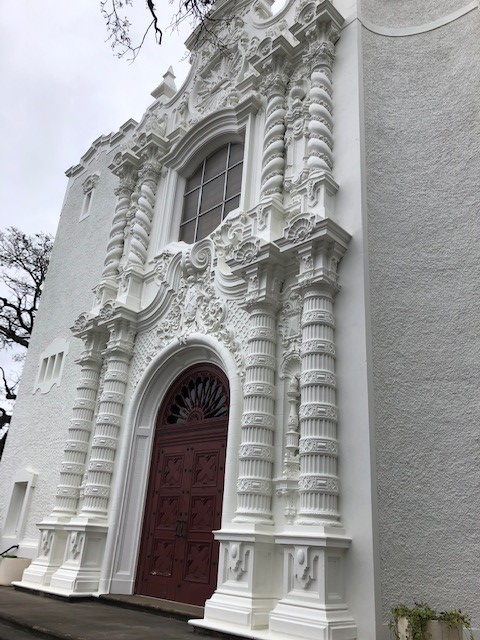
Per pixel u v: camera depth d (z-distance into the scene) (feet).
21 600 28.55
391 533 20.20
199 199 38.17
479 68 26.71
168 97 45.34
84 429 36.32
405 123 27.61
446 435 20.93
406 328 23.26
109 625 22.33
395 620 17.83
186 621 23.86
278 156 30.40
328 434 21.77
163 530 29.63
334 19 30.60
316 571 19.49
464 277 23.09
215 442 29.01
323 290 24.29
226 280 30.53
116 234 41.70
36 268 74.79
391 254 24.84
